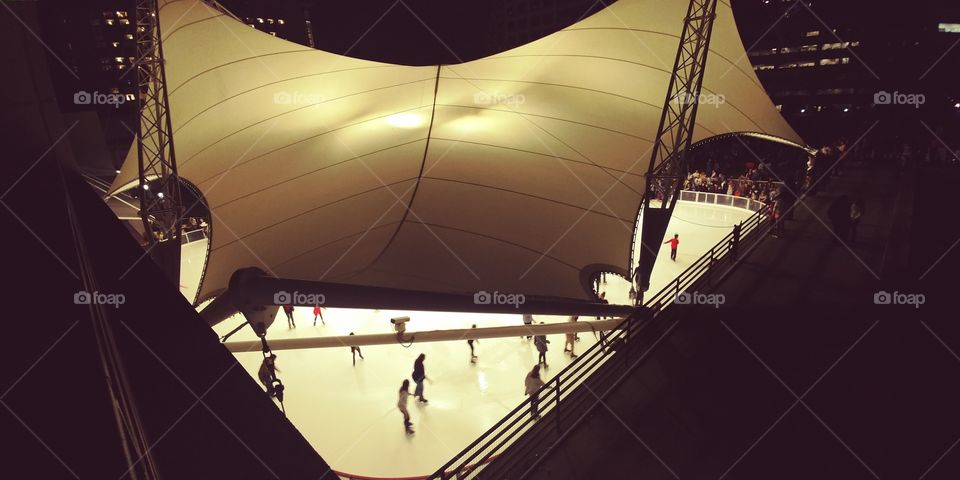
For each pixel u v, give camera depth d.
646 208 10.99
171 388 1.51
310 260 14.03
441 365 13.19
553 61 14.45
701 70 10.33
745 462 4.67
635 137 13.88
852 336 6.66
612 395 5.76
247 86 13.78
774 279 8.79
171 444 1.34
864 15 49.00
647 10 12.34
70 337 1.23
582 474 4.68
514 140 14.80
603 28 13.05
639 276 10.98
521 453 4.90
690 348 6.63
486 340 14.41
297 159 14.21
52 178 2.00
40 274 1.45
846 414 5.15
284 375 12.98
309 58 13.76
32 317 1.27
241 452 1.44
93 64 44.75
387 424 10.80
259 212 13.44
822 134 35.56
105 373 1.14
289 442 1.56
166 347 1.64
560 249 12.42
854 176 17.58
